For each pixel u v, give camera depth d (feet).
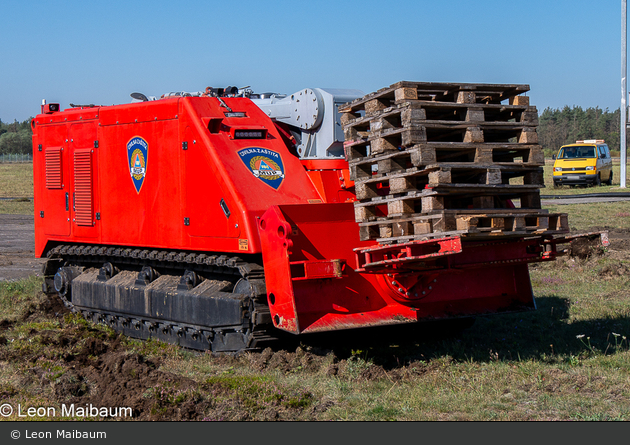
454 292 25.17
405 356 24.52
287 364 22.40
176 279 27.48
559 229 21.08
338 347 25.29
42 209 33.65
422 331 28.14
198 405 18.78
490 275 26.07
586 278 40.40
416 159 19.26
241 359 23.48
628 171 194.90
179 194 25.91
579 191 111.14
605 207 80.43
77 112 31.30
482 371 21.99
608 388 20.16
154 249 27.86
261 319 22.34
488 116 21.75
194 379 21.44
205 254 25.27
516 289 26.50
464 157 20.85
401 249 20.81
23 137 486.79
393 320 23.15
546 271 42.93
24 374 22.63
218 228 24.07
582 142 125.59
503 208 20.80
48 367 23.08
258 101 30.50
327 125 27.12
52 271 34.60
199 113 25.43
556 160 123.03
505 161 22.17
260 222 22.61
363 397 19.58
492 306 25.82
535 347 25.26
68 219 31.96
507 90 21.43
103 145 29.81
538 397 19.51
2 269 49.19
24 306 34.76
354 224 23.35
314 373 21.86
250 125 25.85
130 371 21.67
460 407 18.70
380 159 21.16
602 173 122.21
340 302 22.68
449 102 20.52
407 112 19.65
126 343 27.53
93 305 31.09
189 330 25.94
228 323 23.75
